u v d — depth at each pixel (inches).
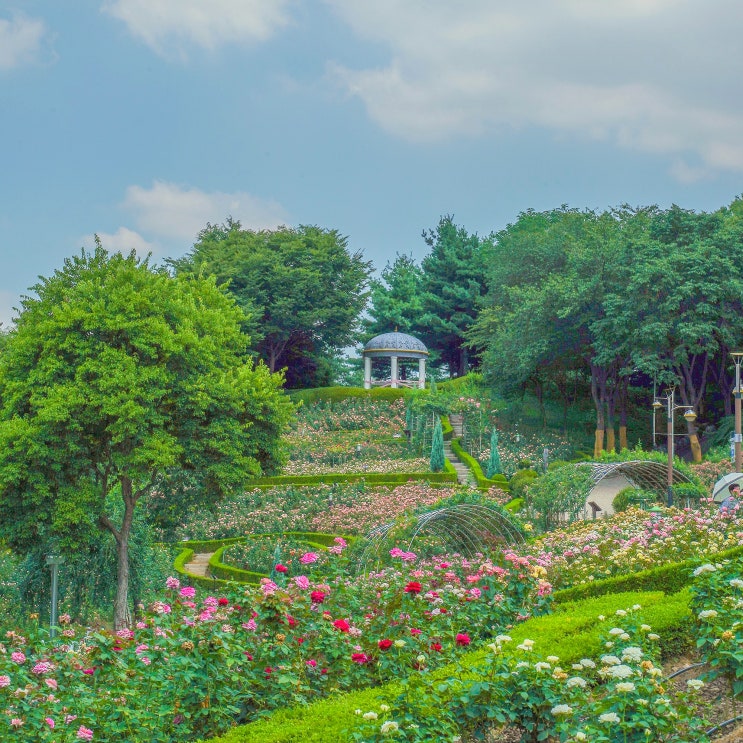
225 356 1051.3
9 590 895.1
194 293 1131.9
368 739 232.4
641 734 223.8
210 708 290.4
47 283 985.5
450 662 330.6
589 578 527.2
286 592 348.2
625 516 746.8
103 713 283.9
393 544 733.3
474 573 514.9
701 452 1727.4
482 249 2910.9
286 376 2596.0
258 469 976.3
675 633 364.2
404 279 2893.7
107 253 1007.0
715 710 294.4
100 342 903.1
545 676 260.4
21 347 911.0
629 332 1640.0
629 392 2145.7
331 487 1488.7
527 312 1854.1
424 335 2918.3
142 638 333.4
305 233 2625.5
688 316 1578.5
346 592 383.6
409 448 1904.5
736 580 302.5
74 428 857.5
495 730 291.3
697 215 1691.7
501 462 1720.0
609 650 314.5
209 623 314.5
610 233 1945.1
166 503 991.6
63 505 837.2
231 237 2598.4
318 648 325.1
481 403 2064.5
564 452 1833.2
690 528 620.1
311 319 2390.5
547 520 1109.7
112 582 895.7
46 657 330.6
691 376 1622.8
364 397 2231.8
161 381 909.8
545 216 2728.8
